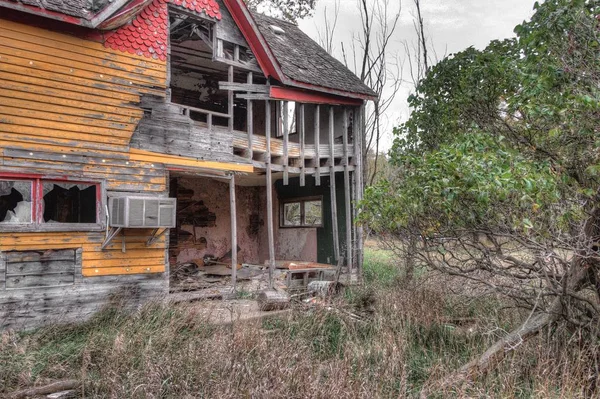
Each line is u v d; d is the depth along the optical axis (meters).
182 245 14.46
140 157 9.30
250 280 12.27
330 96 12.80
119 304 8.70
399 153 9.15
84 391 5.60
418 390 5.78
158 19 9.70
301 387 5.25
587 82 5.46
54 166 8.16
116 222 8.57
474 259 6.43
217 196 15.50
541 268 6.04
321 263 14.39
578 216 5.34
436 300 8.12
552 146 5.81
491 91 7.54
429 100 9.69
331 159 12.91
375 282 10.69
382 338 6.91
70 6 8.16
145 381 5.46
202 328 7.48
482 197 4.97
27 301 7.82
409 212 6.15
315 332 7.69
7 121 7.71
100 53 8.80
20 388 5.56
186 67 13.62
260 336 6.73
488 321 7.35
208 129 10.48
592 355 5.88
